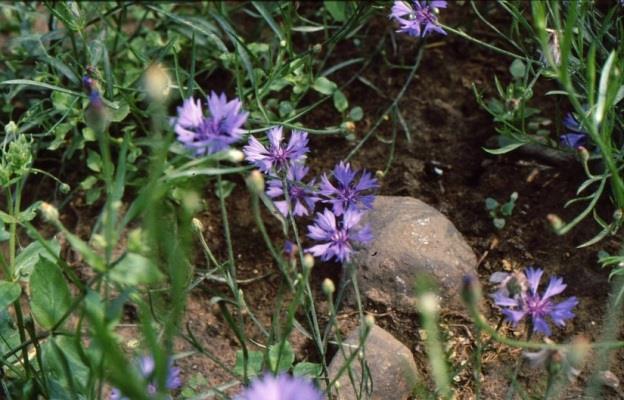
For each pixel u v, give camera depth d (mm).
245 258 890
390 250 845
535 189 896
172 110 944
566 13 884
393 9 871
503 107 905
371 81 975
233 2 1035
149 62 913
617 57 846
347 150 940
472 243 879
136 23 1012
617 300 776
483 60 971
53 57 926
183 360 829
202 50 970
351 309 844
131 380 644
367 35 995
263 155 791
